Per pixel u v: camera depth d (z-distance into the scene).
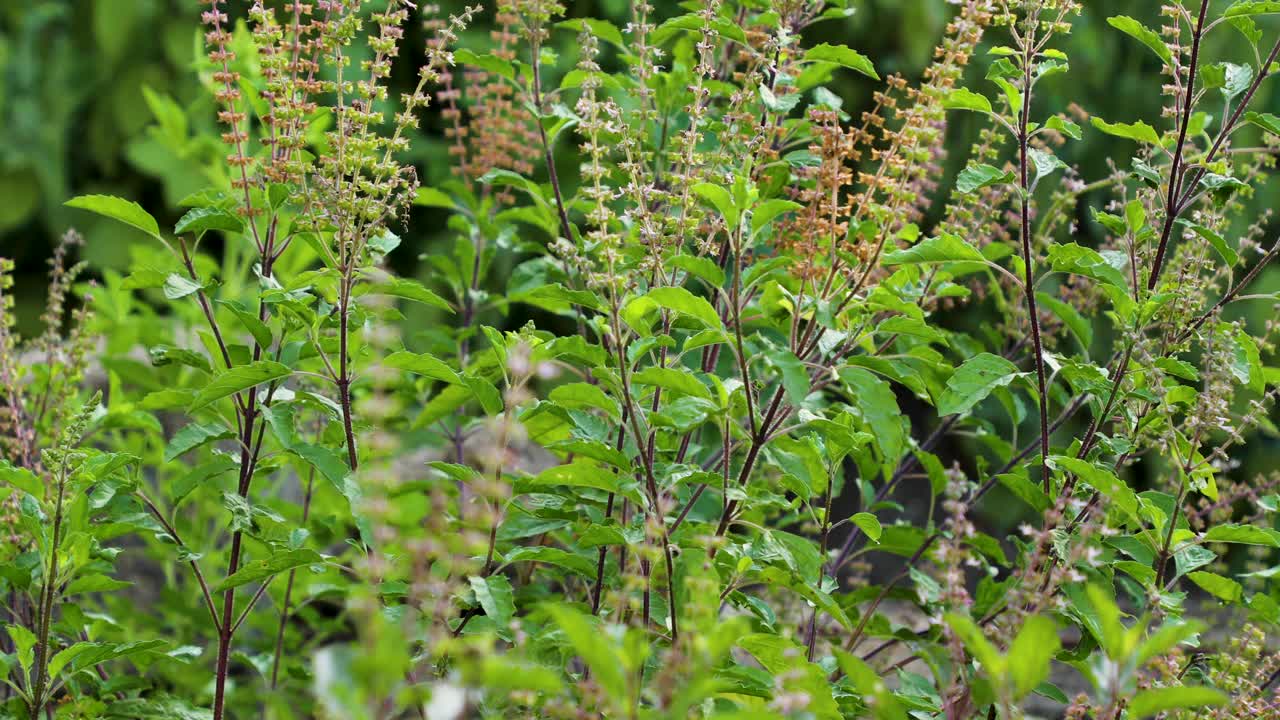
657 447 2.91
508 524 2.76
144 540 4.27
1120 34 5.73
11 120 6.21
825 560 2.72
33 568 2.85
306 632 4.21
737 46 3.53
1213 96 5.56
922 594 3.06
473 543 2.02
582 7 5.64
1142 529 2.69
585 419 2.81
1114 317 2.79
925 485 5.97
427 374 2.59
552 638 2.33
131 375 4.10
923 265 3.11
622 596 2.08
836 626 3.38
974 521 5.93
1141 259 2.99
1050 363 2.71
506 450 2.23
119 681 3.07
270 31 2.65
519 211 3.50
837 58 2.88
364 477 1.90
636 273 2.69
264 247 2.86
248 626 4.07
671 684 1.79
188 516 4.19
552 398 2.46
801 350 2.65
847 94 5.97
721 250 3.17
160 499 4.05
